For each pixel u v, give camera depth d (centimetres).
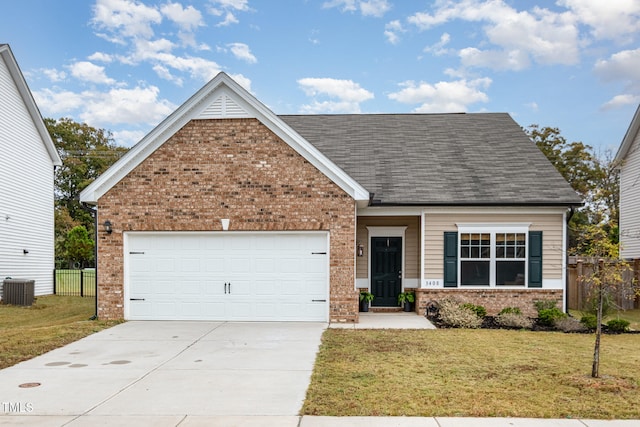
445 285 1474
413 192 1490
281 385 734
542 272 1468
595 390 703
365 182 1547
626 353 964
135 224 1332
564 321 1272
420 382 741
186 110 1319
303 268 1326
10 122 2088
